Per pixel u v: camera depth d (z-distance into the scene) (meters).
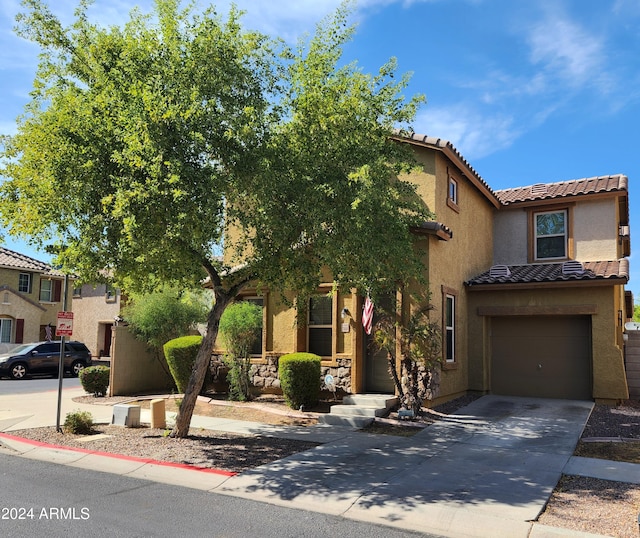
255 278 10.12
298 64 9.38
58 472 8.11
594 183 16.84
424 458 8.69
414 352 11.95
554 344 14.78
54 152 8.23
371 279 9.38
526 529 5.76
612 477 7.67
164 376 17.69
